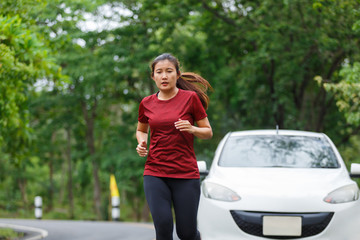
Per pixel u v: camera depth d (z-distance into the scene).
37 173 65.19
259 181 7.88
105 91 36.78
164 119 5.86
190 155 5.98
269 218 7.36
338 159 8.89
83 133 44.47
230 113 34.31
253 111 31.73
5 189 68.31
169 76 5.85
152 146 5.98
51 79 12.91
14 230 17.84
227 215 7.50
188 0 29.11
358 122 16.88
